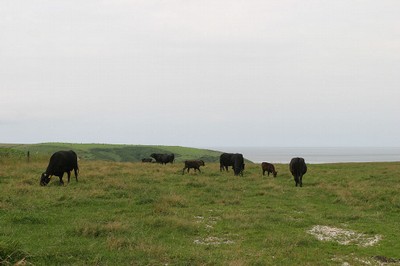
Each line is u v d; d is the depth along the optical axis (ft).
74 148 291.99
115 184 69.21
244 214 50.67
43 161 118.73
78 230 38.65
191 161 95.91
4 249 28.66
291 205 58.95
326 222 47.70
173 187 72.23
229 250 34.58
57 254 30.81
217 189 70.38
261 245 37.01
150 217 45.80
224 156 104.32
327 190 71.15
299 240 38.01
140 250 32.96
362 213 52.80
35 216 44.09
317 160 621.31
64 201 54.08
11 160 109.81
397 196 61.77
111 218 45.24
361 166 125.59
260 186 75.56
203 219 47.85
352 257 33.96
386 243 38.60
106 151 296.92
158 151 318.45
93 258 30.40
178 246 35.37
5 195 55.31
